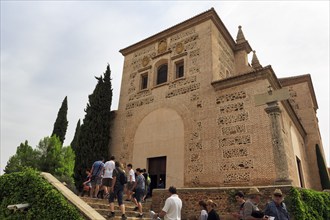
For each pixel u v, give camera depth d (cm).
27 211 801
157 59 1958
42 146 2750
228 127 1412
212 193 1116
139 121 1842
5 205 855
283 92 1161
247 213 636
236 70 1986
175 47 1891
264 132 1281
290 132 1619
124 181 895
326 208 1135
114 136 1936
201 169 1414
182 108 1645
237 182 1274
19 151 2702
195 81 1666
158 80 1941
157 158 1664
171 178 1510
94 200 1023
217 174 1351
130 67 2131
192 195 1164
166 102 1750
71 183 2281
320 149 2036
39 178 855
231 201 1053
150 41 2062
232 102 1453
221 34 1908
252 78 1422
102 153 1823
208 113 1520
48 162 2628
